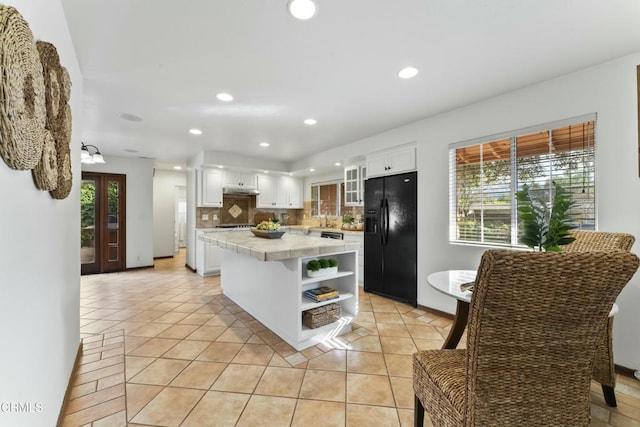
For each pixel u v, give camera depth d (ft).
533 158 7.97
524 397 3.12
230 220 19.75
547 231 5.03
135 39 5.78
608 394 5.45
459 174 9.75
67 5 4.83
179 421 5.00
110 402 5.49
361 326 9.22
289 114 10.09
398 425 4.96
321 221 19.86
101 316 10.08
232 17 5.15
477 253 9.12
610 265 2.74
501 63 6.74
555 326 2.94
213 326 9.21
